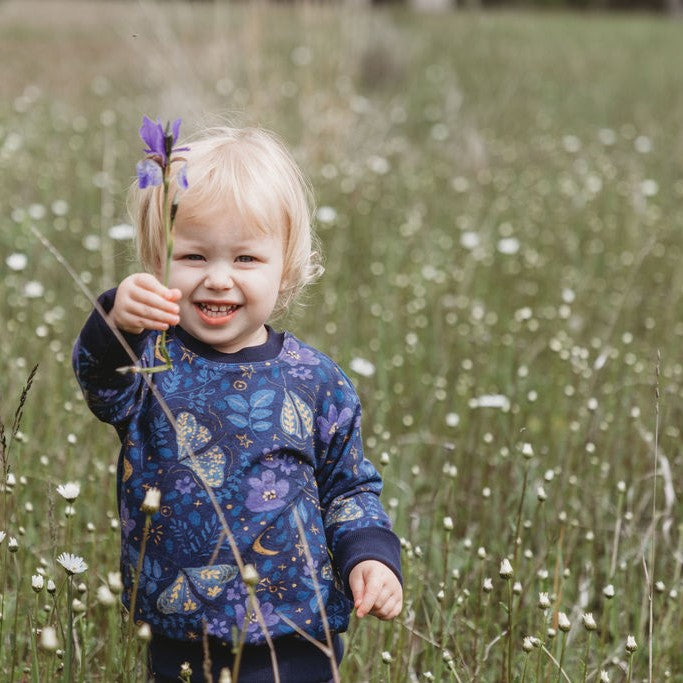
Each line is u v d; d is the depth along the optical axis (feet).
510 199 26.84
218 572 6.98
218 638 6.95
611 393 14.78
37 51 46.26
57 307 16.46
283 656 7.09
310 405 7.47
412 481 13.14
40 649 8.79
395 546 7.55
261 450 7.13
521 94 45.50
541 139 34.55
